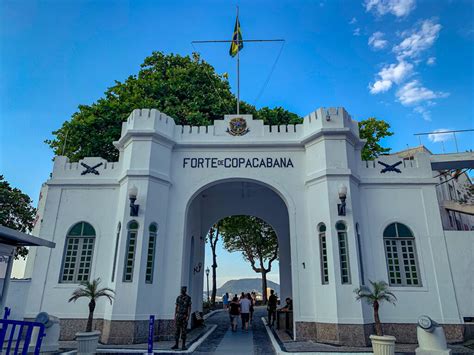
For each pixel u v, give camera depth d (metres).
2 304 8.66
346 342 9.89
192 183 12.45
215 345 10.41
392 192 12.23
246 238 29.47
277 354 8.90
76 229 12.27
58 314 11.26
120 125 18.09
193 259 15.16
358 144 12.75
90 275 11.63
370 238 11.72
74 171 12.85
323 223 11.34
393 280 11.34
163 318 10.95
